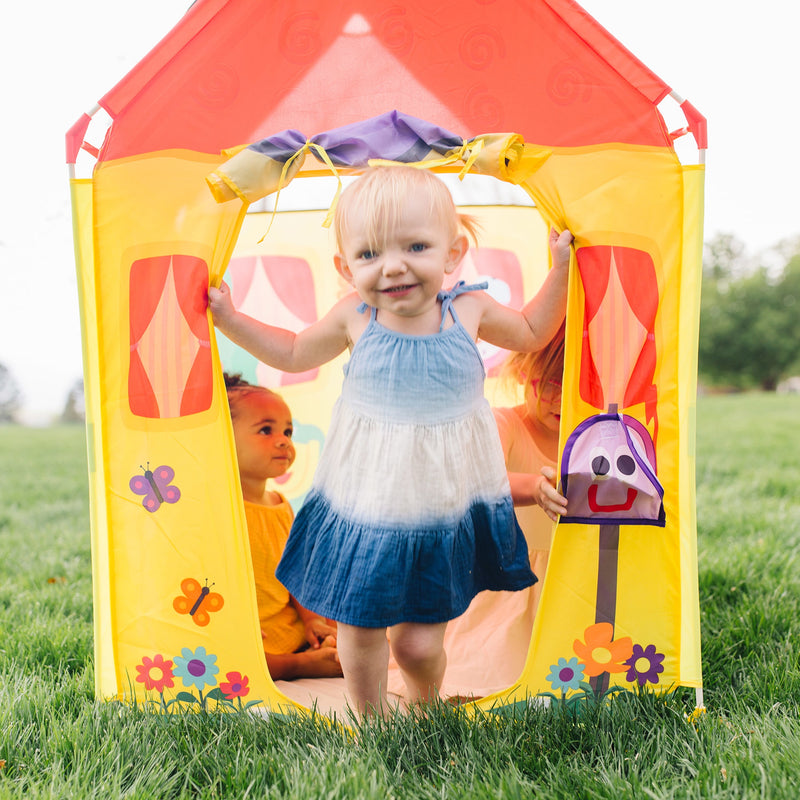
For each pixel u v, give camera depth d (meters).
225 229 2.07
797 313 27.98
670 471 2.08
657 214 2.04
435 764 1.77
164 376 2.07
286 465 2.88
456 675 2.49
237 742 1.88
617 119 2.04
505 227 3.04
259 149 1.99
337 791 1.61
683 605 2.17
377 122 2.03
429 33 2.09
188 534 2.08
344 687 2.42
